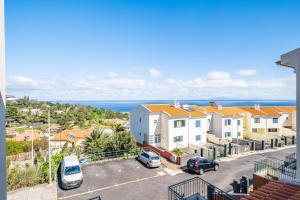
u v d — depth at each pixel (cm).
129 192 1688
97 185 1827
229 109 4731
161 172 2183
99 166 2359
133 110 3850
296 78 948
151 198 1577
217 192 1123
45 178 1869
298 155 943
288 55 988
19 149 3997
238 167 2380
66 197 1596
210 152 2786
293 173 1203
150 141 3369
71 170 1841
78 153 2838
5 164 373
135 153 2769
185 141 3434
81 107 13062
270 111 4859
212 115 4278
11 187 1709
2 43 364
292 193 861
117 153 2750
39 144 4322
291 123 4822
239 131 4322
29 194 1623
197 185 1652
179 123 3372
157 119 3431
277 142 3509
